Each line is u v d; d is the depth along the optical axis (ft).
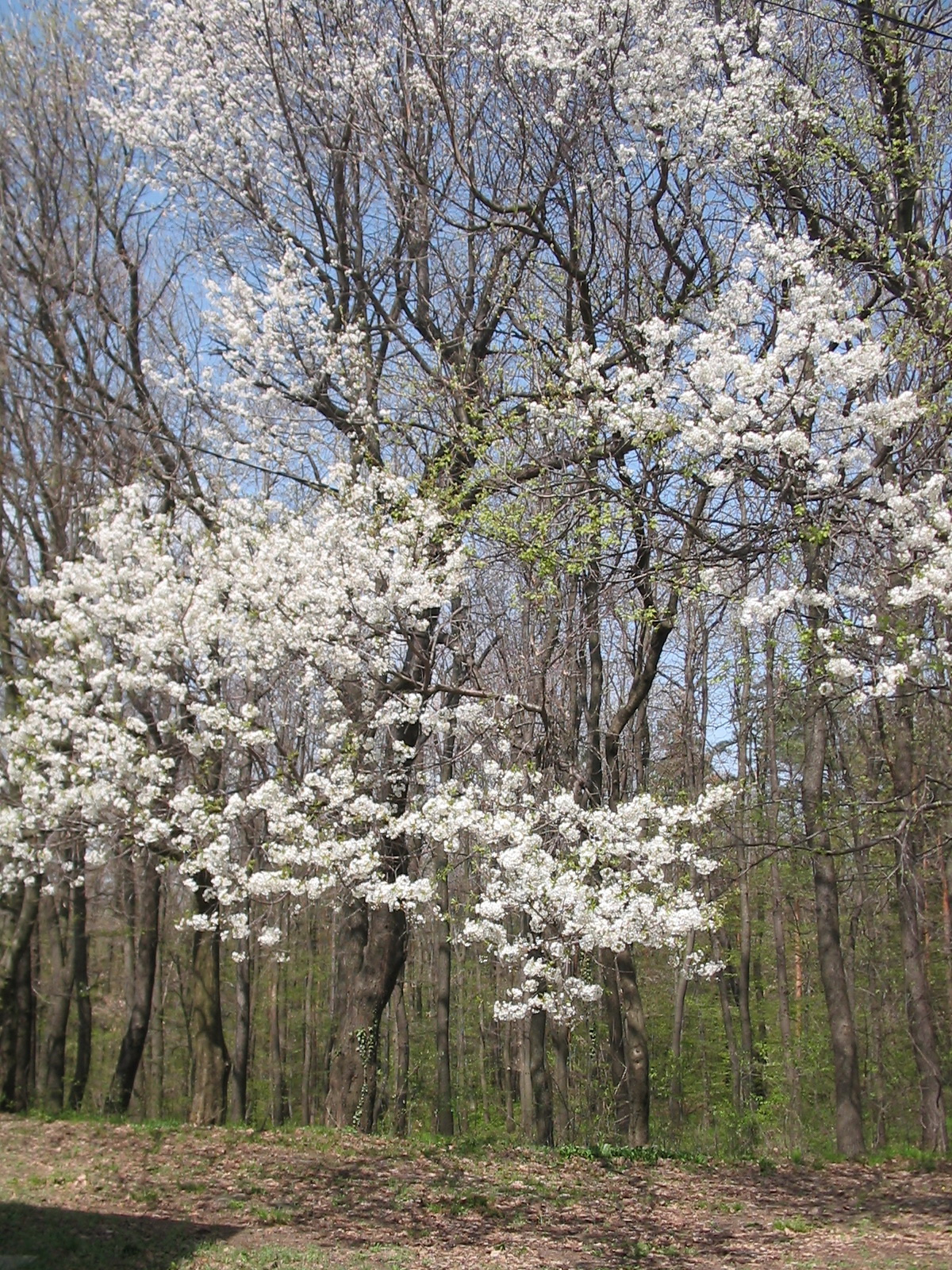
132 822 28.63
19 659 41.22
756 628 33.73
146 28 40.63
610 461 28.58
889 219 33.22
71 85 43.80
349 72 37.83
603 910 25.76
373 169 39.11
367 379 37.70
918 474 28.17
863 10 31.83
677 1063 63.93
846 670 25.39
